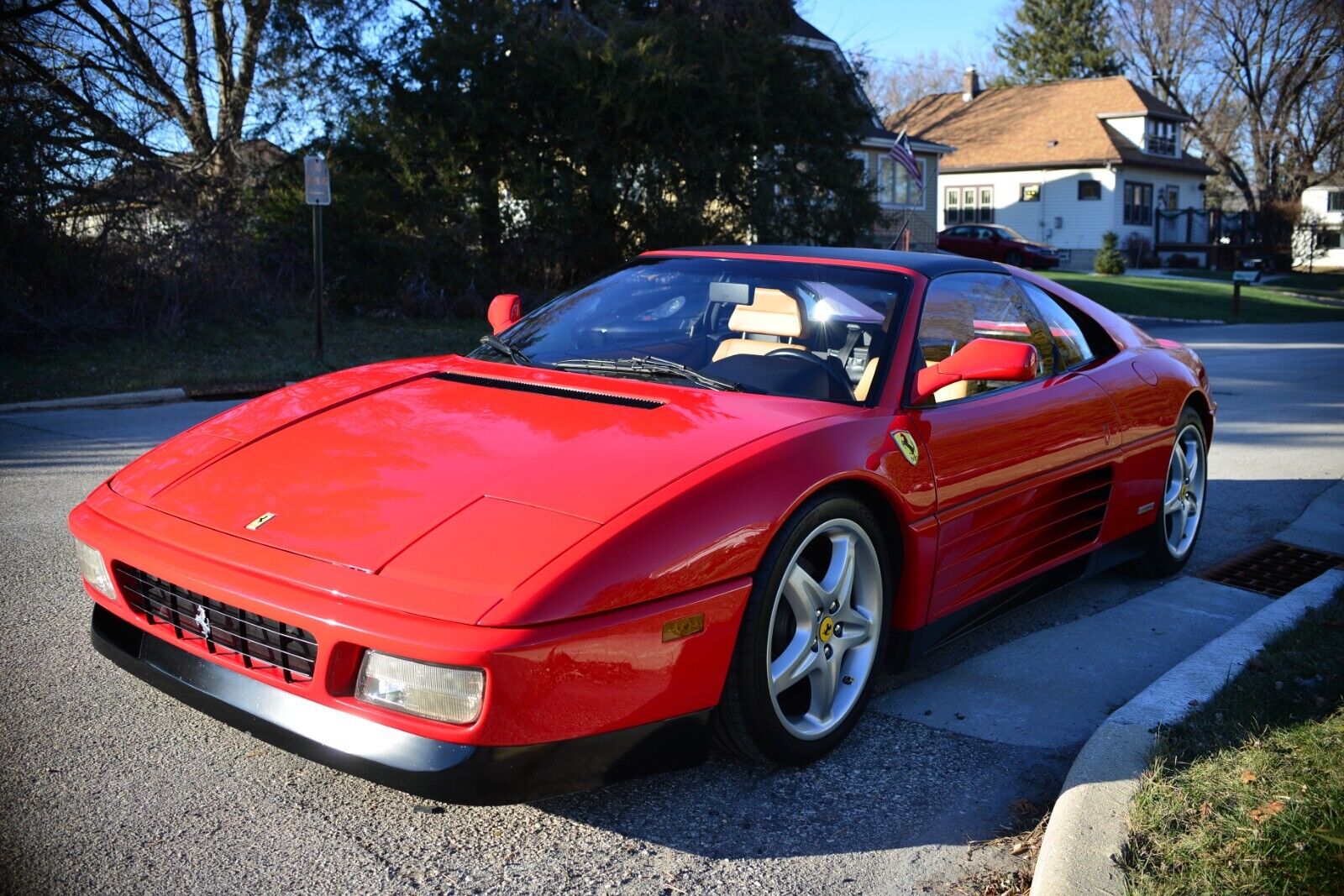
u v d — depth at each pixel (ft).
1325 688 10.32
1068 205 148.97
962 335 11.78
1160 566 15.33
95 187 40.16
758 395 10.16
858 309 11.23
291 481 8.66
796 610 9.04
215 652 8.08
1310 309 94.27
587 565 7.37
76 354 37.50
